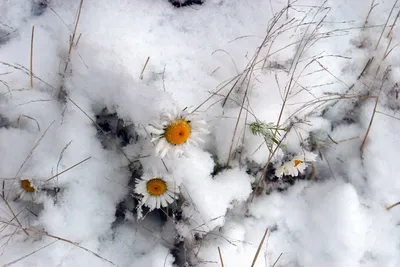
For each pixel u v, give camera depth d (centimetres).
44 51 62
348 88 64
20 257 59
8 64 60
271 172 63
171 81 61
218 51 63
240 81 63
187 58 63
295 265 62
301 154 61
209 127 61
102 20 62
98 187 60
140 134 60
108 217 60
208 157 60
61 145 60
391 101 65
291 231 62
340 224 61
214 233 61
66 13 63
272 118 62
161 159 60
